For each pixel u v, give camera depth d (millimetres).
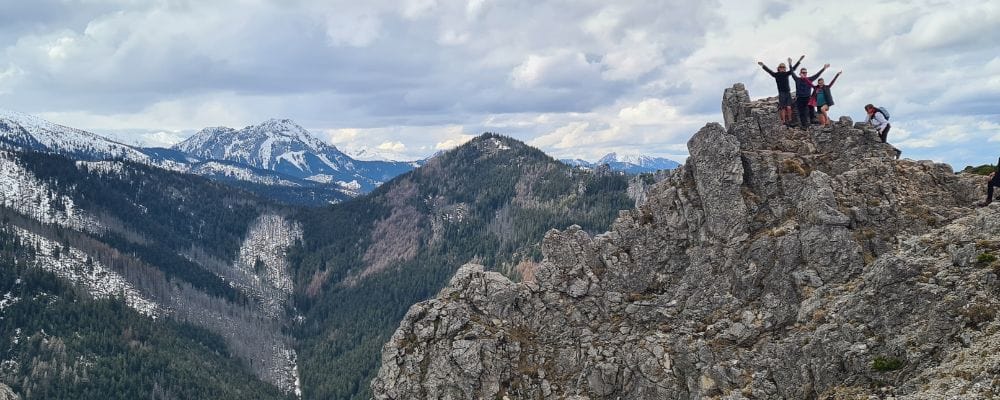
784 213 46594
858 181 46094
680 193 52188
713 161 49688
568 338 50469
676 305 47750
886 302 35594
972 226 37000
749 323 42750
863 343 35125
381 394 49656
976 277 33219
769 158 49500
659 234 52469
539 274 54594
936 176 47062
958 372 29938
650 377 44156
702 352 42625
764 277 44438
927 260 36094
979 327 31375
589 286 52688
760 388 38844
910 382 31672
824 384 35812
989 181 42531
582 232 55938
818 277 41844
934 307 33375
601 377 46500
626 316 49750
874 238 42156
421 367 49750
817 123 53312
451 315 51781
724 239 47750
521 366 49312
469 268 56500
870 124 51281
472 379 48375
